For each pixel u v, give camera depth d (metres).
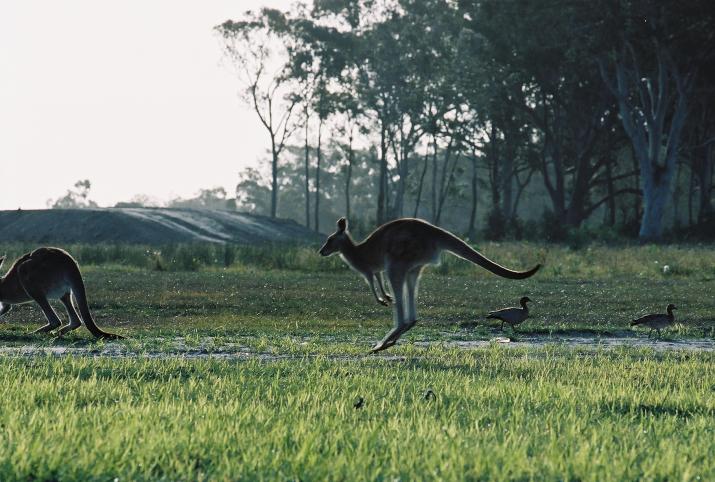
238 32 133.75
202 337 26.69
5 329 27.62
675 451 10.81
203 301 37.22
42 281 25.91
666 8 84.94
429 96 122.94
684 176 154.75
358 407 13.95
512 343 26.98
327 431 11.77
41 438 10.69
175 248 65.19
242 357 21.97
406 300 23.39
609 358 22.50
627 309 36.41
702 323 32.62
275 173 138.50
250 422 12.23
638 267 57.12
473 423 12.68
